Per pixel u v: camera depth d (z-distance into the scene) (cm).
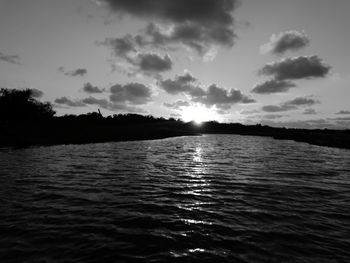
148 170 1877
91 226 787
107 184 1382
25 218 843
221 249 651
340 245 688
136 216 883
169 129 10919
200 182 1477
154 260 591
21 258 587
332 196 1207
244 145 5309
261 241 702
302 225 830
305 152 3744
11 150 3048
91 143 4419
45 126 5425
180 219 862
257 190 1296
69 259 588
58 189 1244
